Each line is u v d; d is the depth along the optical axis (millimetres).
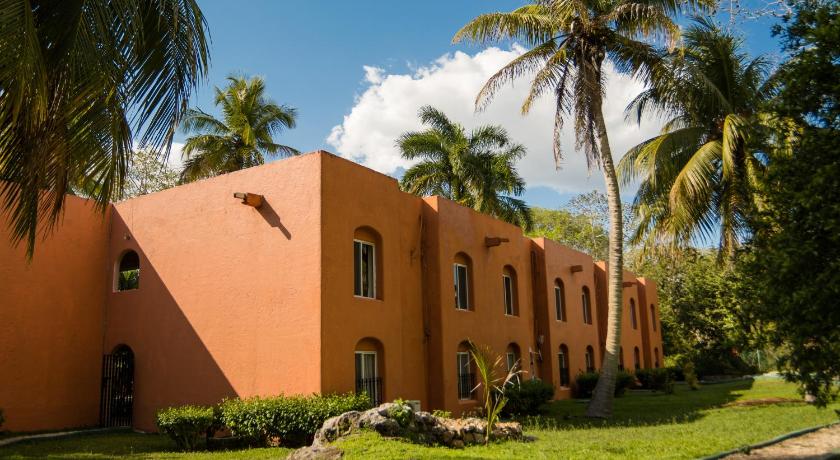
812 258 6680
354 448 9484
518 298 21578
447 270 17516
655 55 17234
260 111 28797
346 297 13703
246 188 14875
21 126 7465
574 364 25906
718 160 18359
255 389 13602
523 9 17859
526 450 10320
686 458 9109
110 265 17328
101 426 16125
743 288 7723
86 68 7203
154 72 8062
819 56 6871
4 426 14602
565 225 51750
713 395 23891
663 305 41688
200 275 15227
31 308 15531
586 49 17375
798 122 7273
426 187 28078
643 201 21094
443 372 16531
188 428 12156
